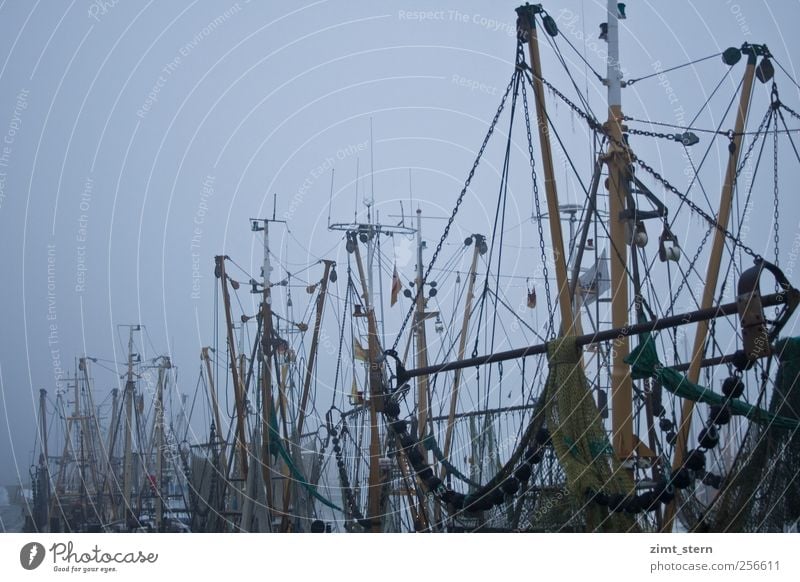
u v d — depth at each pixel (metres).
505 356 17.39
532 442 16.56
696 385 15.65
